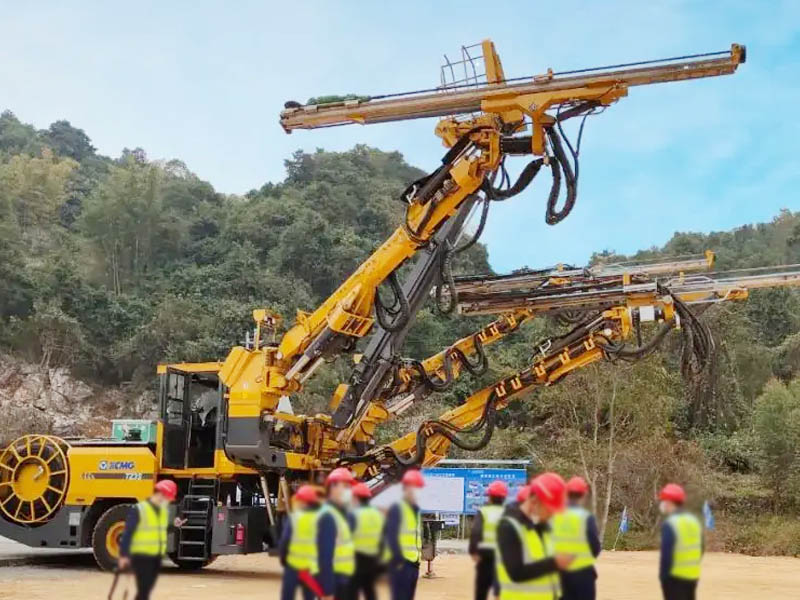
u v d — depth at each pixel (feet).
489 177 51.83
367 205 250.78
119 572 29.63
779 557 98.43
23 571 60.85
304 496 27.84
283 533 28.02
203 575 59.52
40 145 321.93
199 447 61.77
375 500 31.63
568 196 47.01
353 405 60.54
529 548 22.22
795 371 176.35
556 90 46.26
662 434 112.16
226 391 59.06
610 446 102.01
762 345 178.91
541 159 48.52
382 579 28.25
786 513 118.11
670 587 26.03
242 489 60.85
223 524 57.98
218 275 213.87
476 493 81.92
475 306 60.08
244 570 63.98
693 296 58.39
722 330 162.81
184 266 230.07
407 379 61.62
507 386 60.59
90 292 203.62
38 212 243.40
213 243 236.22
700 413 58.39
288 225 233.14
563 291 58.18
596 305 57.62
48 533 60.90
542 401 109.09
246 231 232.94
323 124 51.21
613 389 102.89
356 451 63.00
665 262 58.85
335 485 27.45
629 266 59.67
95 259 229.86
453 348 62.18
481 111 48.16
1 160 272.92
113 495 59.93
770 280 56.95
